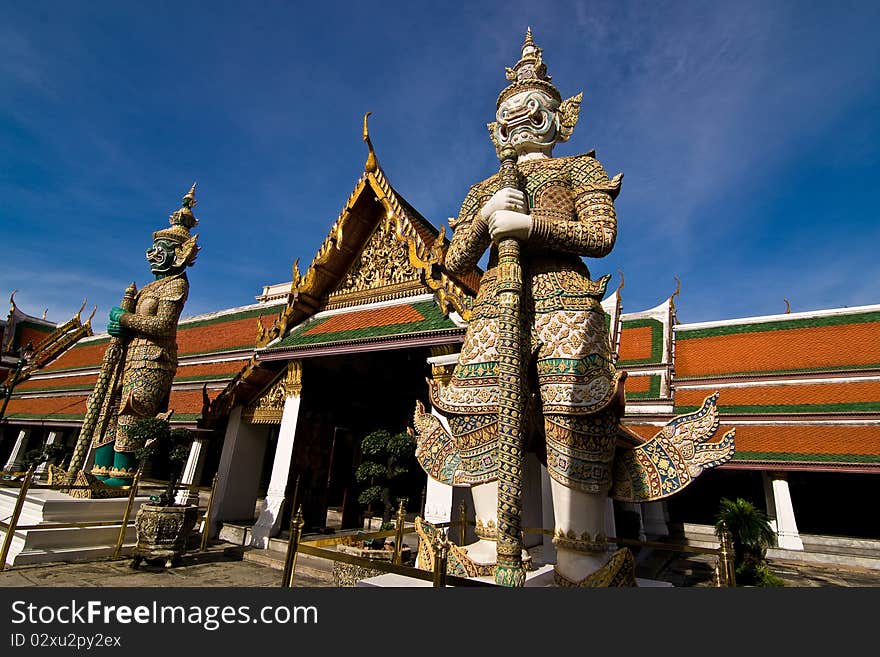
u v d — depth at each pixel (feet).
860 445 57.41
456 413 15.12
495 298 15.75
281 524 37.78
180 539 31.99
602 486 13.96
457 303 30.22
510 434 12.80
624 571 13.50
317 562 32.45
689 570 48.42
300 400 39.83
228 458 42.78
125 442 35.40
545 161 18.04
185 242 40.50
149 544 30.71
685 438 15.17
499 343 13.74
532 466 28.60
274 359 39.78
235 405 43.34
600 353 14.84
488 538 16.34
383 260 38.17
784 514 60.44
